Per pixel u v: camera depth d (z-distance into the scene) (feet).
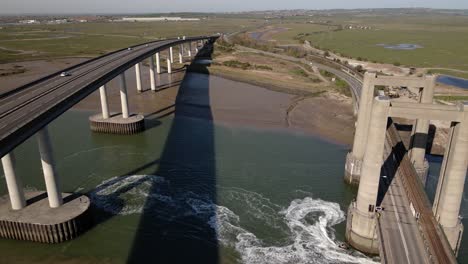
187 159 233.55
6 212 151.64
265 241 157.48
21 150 239.91
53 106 151.12
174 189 195.93
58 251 146.41
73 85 202.69
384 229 137.18
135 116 292.61
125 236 156.56
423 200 141.90
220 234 160.66
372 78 187.62
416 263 119.34
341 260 147.84
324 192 197.36
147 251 148.25
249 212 177.37
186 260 144.36
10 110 152.56
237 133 282.15
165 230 161.48
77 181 201.87
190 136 274.98
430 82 185.68
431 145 252.01
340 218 175.42
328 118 320.91
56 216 150.61
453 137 130.52
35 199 161.89
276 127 297.33
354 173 199.11
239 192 194.39
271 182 205.77
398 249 125.90
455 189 132.26
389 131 229.25
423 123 195.93
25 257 142.82
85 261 141.79
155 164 225.56
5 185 195.93
